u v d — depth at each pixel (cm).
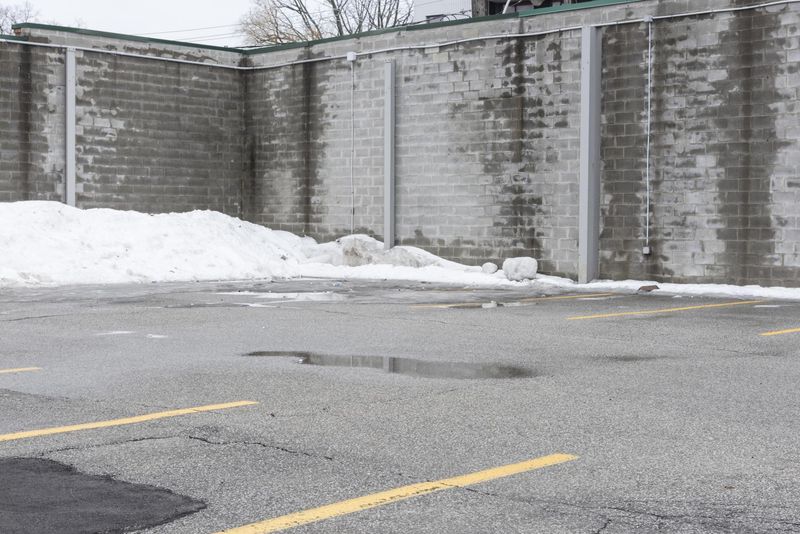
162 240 2200
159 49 2509
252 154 2675
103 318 1296
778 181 1781
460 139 2234
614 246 2003
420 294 1741
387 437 603
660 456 559
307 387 780
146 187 2500
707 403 718
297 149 2572
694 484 501
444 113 2261
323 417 662
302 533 421
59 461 540
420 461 545
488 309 1452
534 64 2106
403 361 924
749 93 1812
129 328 1186
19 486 489
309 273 2288
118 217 2242
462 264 2241
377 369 875
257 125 2659
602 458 554
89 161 2397
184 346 1025
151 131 2505
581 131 2006
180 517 441
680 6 1892
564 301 1606
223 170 2650
